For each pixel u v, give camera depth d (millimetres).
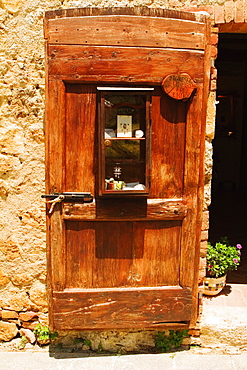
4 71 2922
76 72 2621
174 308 2959
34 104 2932
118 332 3135
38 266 3102
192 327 3041
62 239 2824
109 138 2551
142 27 2602
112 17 2580
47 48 2598
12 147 2980
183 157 2799
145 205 2789
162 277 2941
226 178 9039
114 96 2559
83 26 2580
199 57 2678
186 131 2752
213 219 6422
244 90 8555
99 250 2867
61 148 2701
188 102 2719
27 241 3074
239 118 8719
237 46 7609
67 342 3178
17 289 3139
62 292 2883
